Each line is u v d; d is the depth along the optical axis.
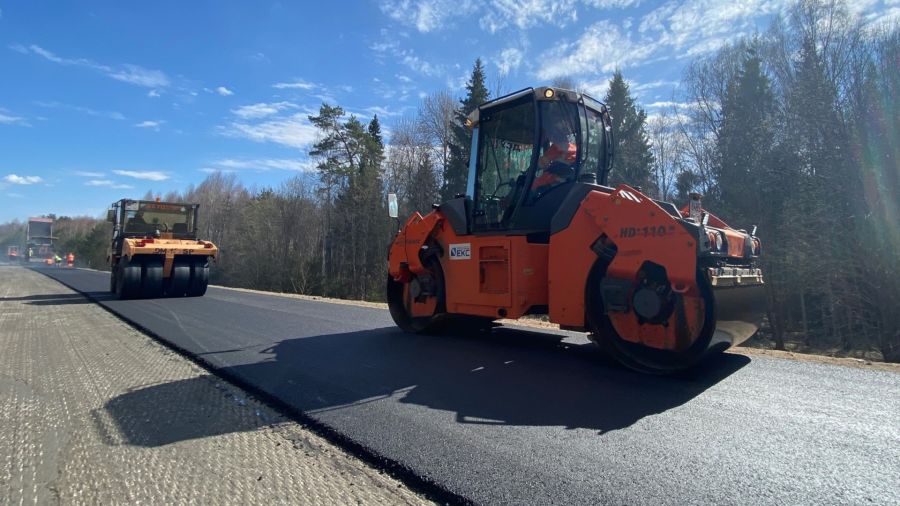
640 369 4.77
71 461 3.03
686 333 4.48
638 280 4.73
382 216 36.59
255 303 12.45
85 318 9.74
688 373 4.73
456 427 3.42
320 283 37.50
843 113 17.09
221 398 4.30
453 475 2.71
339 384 4.55
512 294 5.71
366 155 40.84
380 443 3.16
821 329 19.44
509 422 3.50
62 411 3.96
